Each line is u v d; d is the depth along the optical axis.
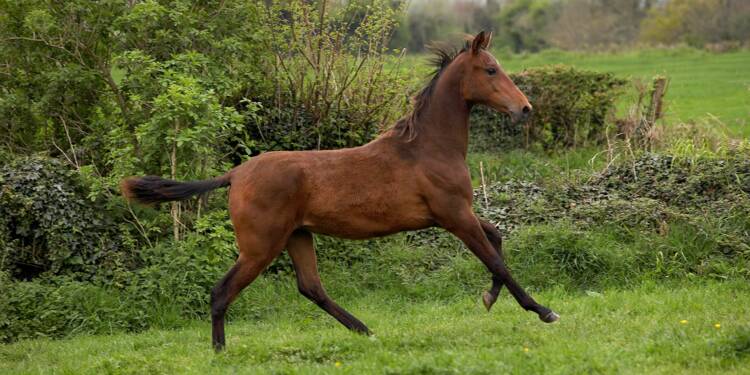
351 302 11.54
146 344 9.71
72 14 12.46
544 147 19.67
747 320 8.56
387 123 14.09
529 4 60.91
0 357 9.68
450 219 8.64
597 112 19.52
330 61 13.77
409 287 11.73
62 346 9.95
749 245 11.41
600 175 14.24
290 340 8.69
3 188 11.42
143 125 11.35
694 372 6.93
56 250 11.46
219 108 11.56
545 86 19.47
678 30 56.97
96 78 12.81
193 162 11.52
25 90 13.11
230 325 10.75
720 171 12.96
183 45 12.48
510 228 12.73
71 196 11.71
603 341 8.01
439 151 8.71
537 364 7.14
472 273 11.77
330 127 13.73
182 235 12.02
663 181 13.38
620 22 59.84
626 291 10.59
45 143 13.38
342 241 12.76
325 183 8.51
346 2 14.25
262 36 13.11
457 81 8.91
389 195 8.55
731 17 54.88
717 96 28.56
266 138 13.72
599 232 12.13
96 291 11.13
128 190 8.81
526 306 8.56
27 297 10.88
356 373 7.18
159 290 11.14
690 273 11.09
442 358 7.20
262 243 8.43
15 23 12.77
